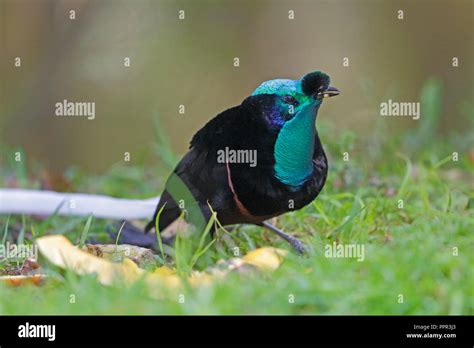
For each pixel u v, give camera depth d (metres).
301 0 24.78
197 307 7.50
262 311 7.53
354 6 25.00
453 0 25.00
